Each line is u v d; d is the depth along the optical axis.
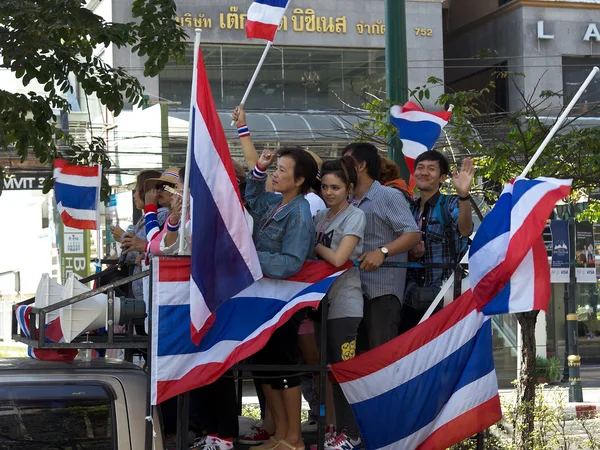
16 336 4.73
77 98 23.75
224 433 4.62
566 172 8.92
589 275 18.95
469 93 9.23
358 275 4.64
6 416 3.90
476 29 29.95
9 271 29.75
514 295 4.48
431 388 4.48
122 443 3.95
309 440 4.96
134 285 5.71
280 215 4.36
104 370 4.08
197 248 3.96
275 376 4.29
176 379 3.98
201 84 4.11
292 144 22.94
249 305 4.16
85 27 8.04
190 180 4.09
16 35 7.90
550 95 9.73
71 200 7.36
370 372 4.42
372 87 26.17
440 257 5.25
